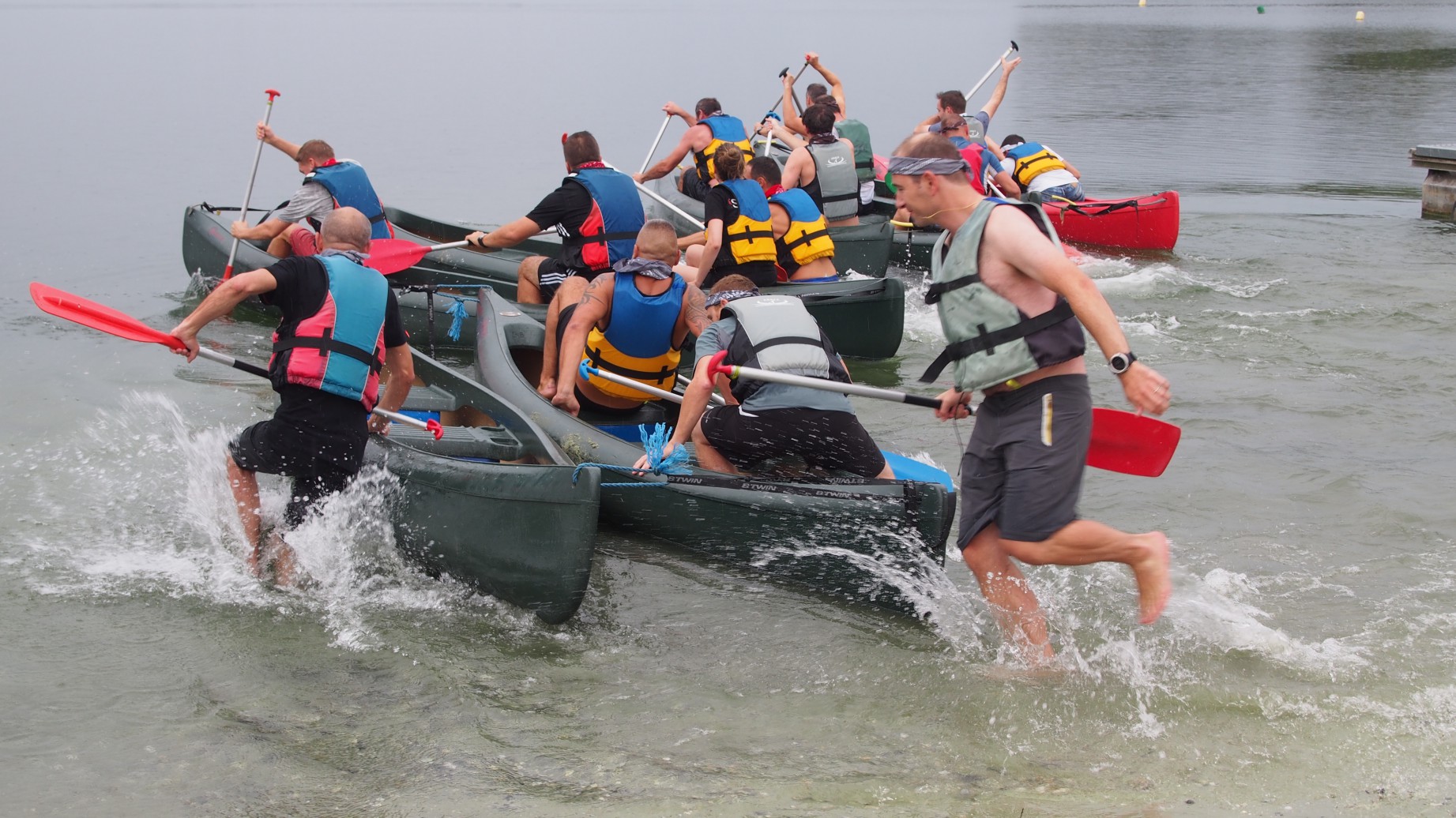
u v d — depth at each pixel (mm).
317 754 3152
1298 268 9555
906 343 7906
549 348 5410
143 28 54781
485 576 4070
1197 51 37188
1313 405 6242
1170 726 3307
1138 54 35875
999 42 44281
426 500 4207
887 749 3205
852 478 4137
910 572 3990
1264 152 16547
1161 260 9938
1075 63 32688
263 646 3732
